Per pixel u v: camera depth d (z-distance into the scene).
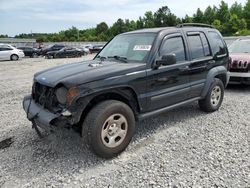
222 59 6.34
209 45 6.02
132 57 4.92
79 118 3.87
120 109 4.12
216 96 6.27
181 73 5.20
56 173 3.78
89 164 4.01
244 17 86.00
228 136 4.87
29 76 13.48
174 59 4.55
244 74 8.25
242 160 3.97
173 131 5.17
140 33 5.34
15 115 6.43
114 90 4.18
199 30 5.94
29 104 4.63
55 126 3.95
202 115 6.07
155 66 4.69
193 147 4.46
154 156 4.19
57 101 4.07
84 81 3.91
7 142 4.86
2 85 10.76
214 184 3.41
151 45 4.84
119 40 5.60
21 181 3.62
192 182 3.46
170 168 3.82
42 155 4.31
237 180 3.48
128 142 4.31
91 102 4.11
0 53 26.45
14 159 4.21
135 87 4.41
